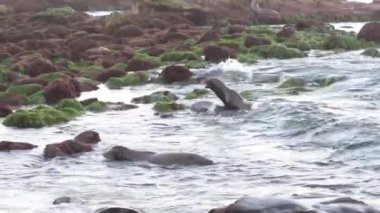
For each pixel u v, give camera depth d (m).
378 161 51.62
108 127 70.50
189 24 198.38
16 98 88.25
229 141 61.50
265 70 107.88
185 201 43.28
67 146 58.47
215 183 47.66
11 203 43.97
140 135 65.81
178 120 73.38
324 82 92.38
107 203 43.25
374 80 90.31
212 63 119.19
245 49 132.00
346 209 35.50
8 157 57.56
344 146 56.31
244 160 54.22
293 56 125.25
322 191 44.00
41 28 185.38
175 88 97.75
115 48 139.88
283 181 47.25
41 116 73.31
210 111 76.56
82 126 71.62
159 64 119.81
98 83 104.25
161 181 48.88
